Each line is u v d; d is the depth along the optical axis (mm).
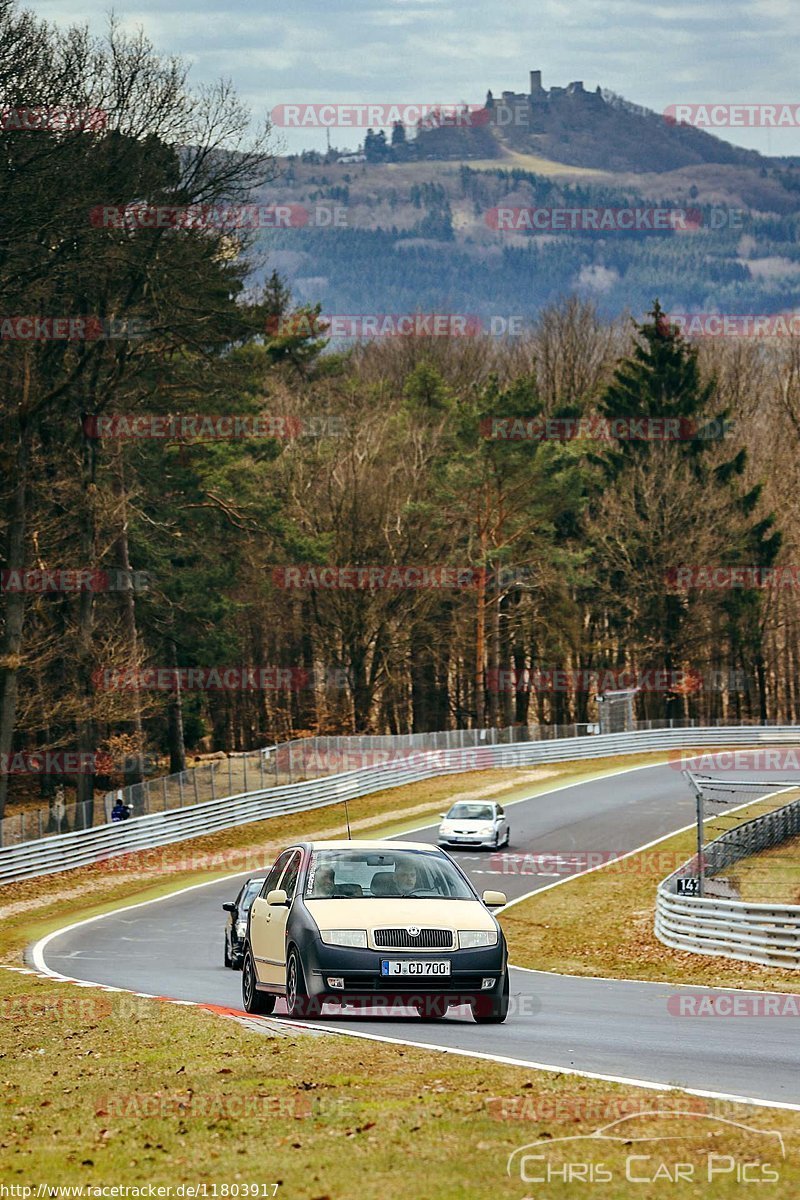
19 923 136375
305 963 52594
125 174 163500
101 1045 49406
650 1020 60031
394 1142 31219
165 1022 53719
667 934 103000
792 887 116062
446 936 53281
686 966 92812
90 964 98125
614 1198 26719
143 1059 45031
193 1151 31656
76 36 161625
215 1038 48344
